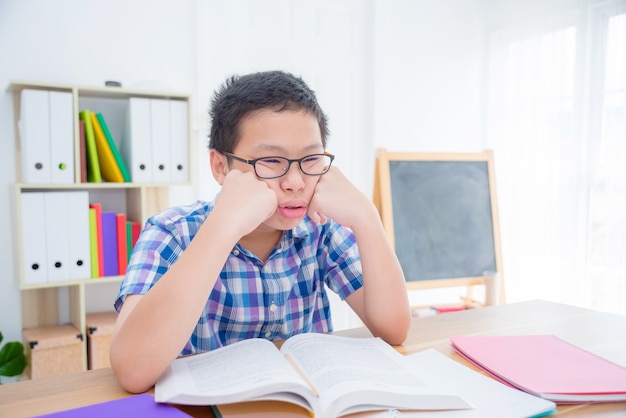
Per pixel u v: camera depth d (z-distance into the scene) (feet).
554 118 8.70
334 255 3.41
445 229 8.54
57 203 5.55
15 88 5.76
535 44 9.04
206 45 7.16
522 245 9.36
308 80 8.27
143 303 2.16
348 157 8.78
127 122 6.18
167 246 2.77
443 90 9.66
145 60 6.83
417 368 2.20
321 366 2.13
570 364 2.30
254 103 2.53
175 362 2.24
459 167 8.90
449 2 9.64
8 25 5.99
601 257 8.10
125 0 6.66
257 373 1.95
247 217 2.42
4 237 6.03
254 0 7.65
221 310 2.96
